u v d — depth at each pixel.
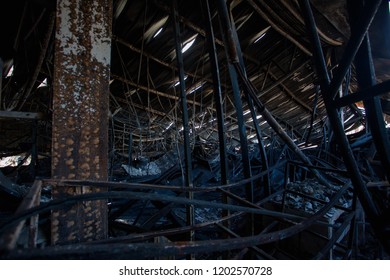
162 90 9.71
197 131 11.47
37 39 5.02
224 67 9.10
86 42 1.76
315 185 4.86
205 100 11.27
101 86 1.82
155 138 11.59
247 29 7.49
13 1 4.16
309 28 1.60
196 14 6.43
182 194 5.48
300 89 12.38
